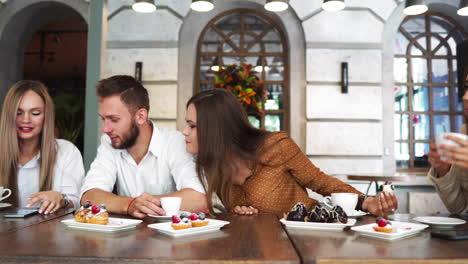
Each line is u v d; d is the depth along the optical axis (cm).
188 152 158
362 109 482
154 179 172
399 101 505
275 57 504
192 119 153
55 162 185
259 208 159
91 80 303
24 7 507
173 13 494
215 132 150
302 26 489
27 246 84
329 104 482
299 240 93
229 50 504
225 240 91
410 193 487
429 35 508
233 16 506
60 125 611
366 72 484
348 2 488
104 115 154
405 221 127
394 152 491
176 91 487
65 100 683
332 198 138
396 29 494
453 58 507
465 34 505
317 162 479
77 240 91
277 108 499
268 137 164
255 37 504
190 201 144
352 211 136
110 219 113
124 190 175
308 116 481
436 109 505
